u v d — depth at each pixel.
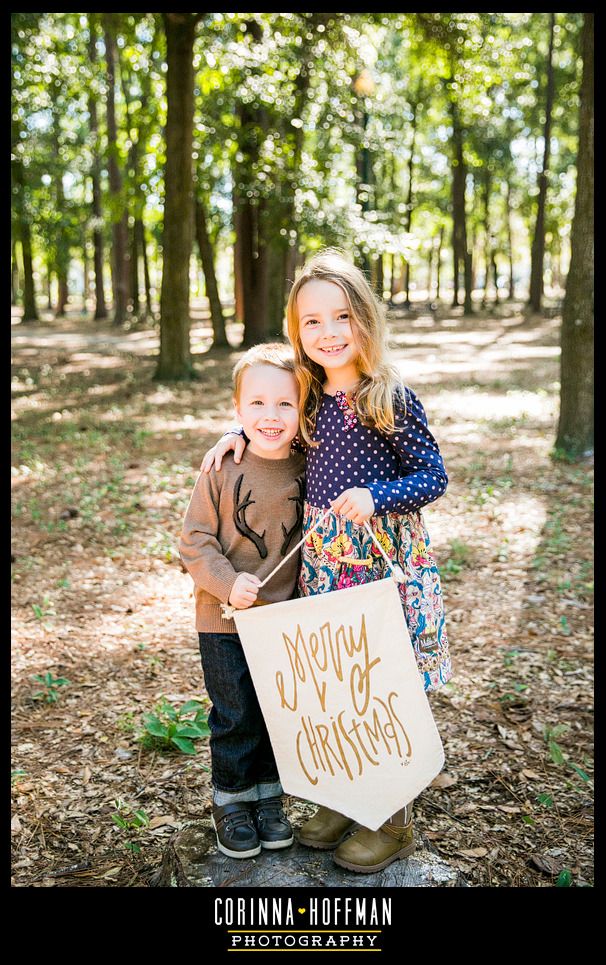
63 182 33.28
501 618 5.19
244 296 19.20
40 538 6.68
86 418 11.65
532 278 30.95
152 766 3.61
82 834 3.15
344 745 2.33
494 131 32.28
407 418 2.42
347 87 15.48
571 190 37.84
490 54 13.47
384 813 2.32
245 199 18.05
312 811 2.95
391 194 37.41
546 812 3.31
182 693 4.28
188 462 8.97
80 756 3.69
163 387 14.11
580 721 3.98
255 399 2.44
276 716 2.38
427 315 33.84
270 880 2.49
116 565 6.18
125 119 24.52
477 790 3.46
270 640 2.35
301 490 2.56
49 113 26.55
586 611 5.21
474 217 40.66
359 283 2.38
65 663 4.61
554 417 11.30
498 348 21.22
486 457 9.20
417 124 34.25
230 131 16.84
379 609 2.26
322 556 2.47
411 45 13.80
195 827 2.78
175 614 5.36
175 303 14.75
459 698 4.23
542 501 7.55
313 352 2.39
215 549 2.49
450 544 6.57
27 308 34.12
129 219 31.67
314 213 14.49
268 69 14.10
